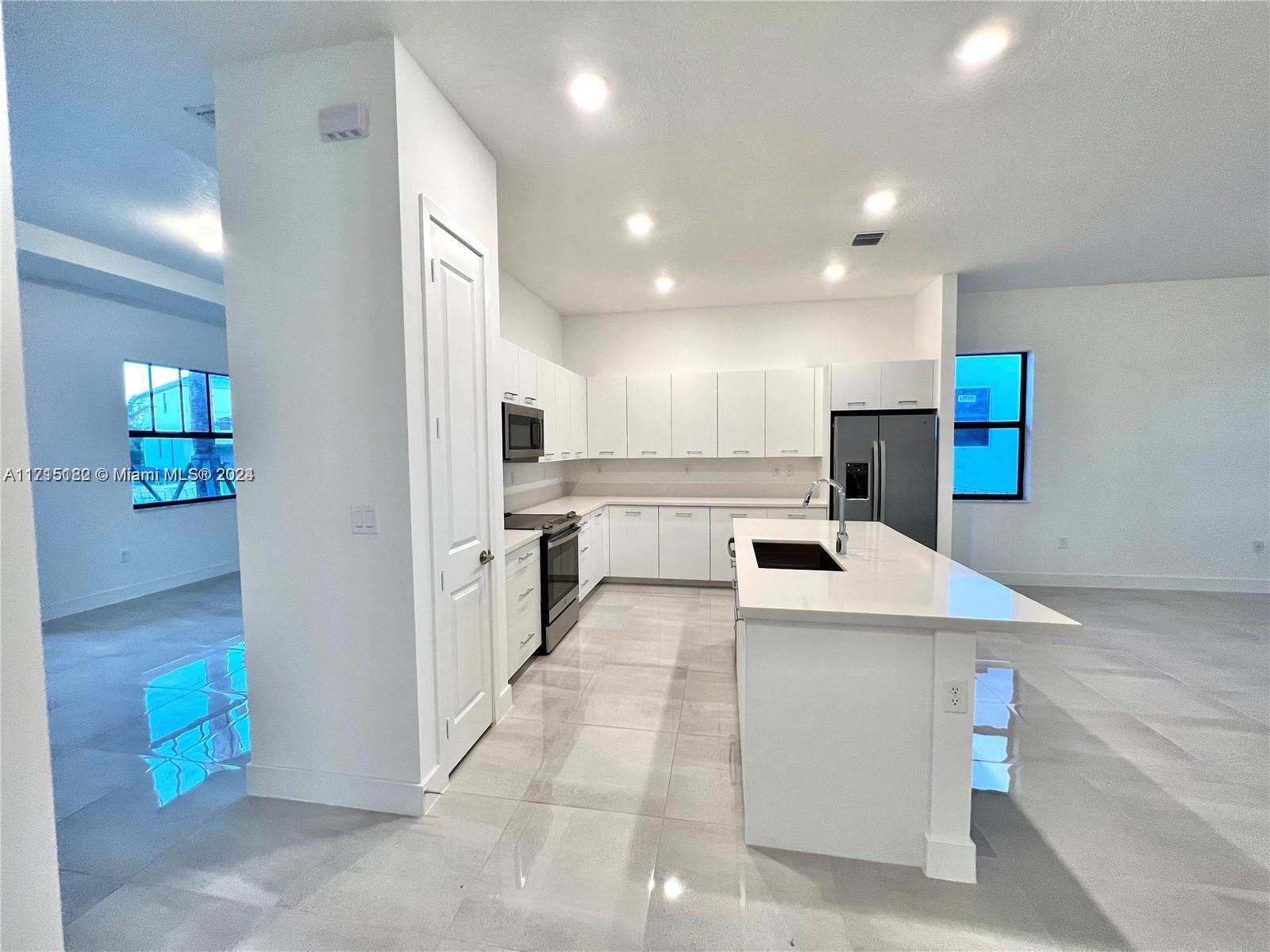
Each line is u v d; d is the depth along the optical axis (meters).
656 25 1.86
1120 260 4.30
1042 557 5.26
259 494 2.11
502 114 2.36
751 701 1.88
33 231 3.72
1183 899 1.66
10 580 0.67
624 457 5.54
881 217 3.43
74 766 2.37
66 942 1.52
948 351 4.62
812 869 1.79
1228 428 4.92
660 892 1.69
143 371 5.25
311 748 2.14
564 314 5.89
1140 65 2.07
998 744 2.53
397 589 2.02
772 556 3.11
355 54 1.93
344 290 2.00
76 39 1.87
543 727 2.69
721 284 4.84
